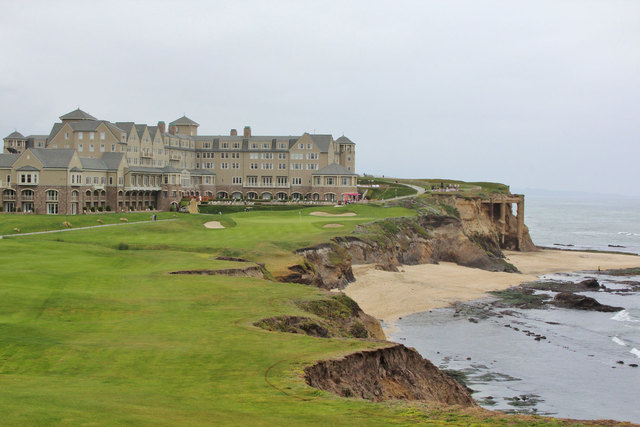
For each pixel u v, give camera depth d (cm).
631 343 6694
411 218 12419
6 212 12131
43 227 9688
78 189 12444
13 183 12144
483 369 5731
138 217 11825
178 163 17125
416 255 11638
